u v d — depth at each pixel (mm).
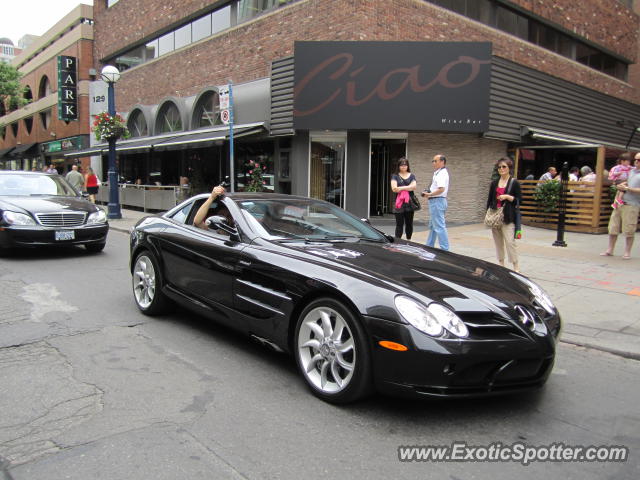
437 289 3365
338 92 13219
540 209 13891
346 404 3387
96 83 25078
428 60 13016
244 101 15906
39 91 34281
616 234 9281
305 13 14359
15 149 37625
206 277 4457
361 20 13008
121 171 25359
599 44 21234
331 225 4789
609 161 16406
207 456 2734
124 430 2990
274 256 3900
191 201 5289
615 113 20344
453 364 2982
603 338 5039
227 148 17234
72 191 9930
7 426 3023
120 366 3982
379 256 3979
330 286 3387
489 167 15281
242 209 4578
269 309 3809
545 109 16344
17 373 3811
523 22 17547
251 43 16359
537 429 3205
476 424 3229
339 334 3361
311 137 14391
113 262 8602
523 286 3955
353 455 2803
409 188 8781
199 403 3371
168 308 5316
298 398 3484
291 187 14664
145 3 22578
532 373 3303
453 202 14742
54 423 3066
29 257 8914
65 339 4594
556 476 2691
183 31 20484
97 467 2604
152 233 5293
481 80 13211
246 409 3301
